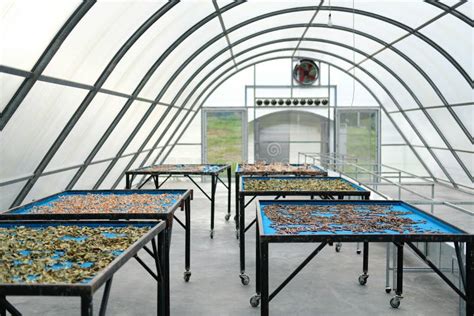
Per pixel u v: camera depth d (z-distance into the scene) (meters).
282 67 22.06
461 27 11.63
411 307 7.13
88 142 9.99
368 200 7.59
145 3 7.87
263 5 12.43
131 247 4.61
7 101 6.35
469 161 16.64
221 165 15.16
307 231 5.50
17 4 5.22
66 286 3.53
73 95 7.96
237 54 17.95
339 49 18.66
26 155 7.65
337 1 12.61
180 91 15.75
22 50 6.02
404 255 9.97
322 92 22.09
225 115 22.30
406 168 21.70
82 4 6.25
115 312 7.00
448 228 5.71
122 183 15.30
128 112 11.47
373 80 20.20
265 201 7.57
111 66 8.67
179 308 7.15
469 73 13.28
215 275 8.72
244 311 7.04
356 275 8.66
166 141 19.52
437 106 16.38
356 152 22.12
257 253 7.20
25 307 7.11
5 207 8.05
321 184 10.17
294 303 7.32
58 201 7.80
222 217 14.25
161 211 6.60
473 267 5.25
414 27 13.14
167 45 10.94
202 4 10.08
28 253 4.66
